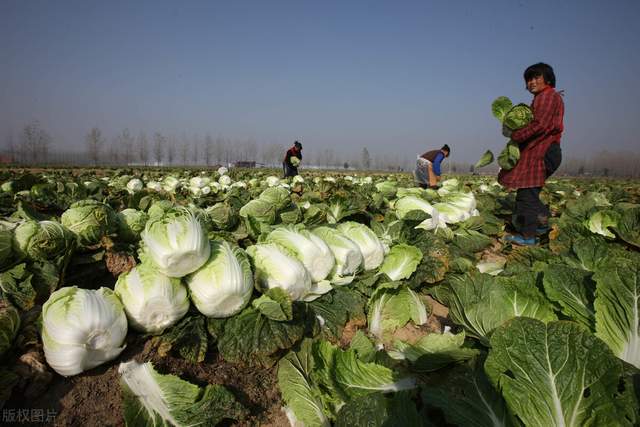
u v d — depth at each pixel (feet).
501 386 7.82
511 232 33.58
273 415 10.28
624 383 7.29
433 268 16.92
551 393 7.51
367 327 14.43
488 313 11.37
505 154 26.91
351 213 24.95
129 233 18.02
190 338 11.17
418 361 10.06
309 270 14.34
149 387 9.82
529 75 25.25
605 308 9.61
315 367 9.86
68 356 9.78
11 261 13.10
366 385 9.55
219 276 11.50
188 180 62.23
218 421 9.40
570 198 48.78
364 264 16.47
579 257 16.01
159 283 11.19
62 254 14.16
